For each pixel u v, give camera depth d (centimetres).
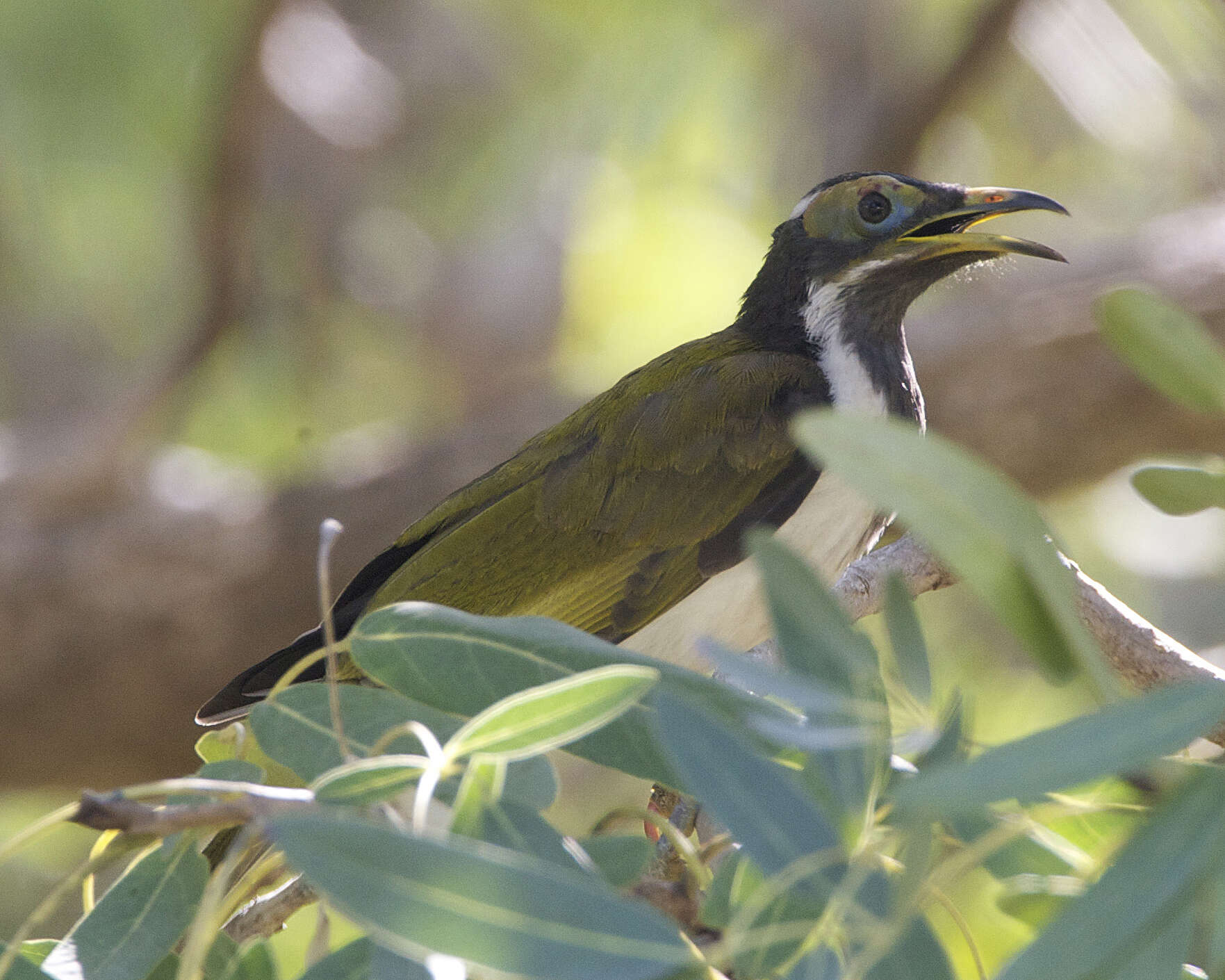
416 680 416
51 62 1352
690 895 397
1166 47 1310
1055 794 388
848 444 325
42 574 1306
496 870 316
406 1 1655
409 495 1320
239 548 1316
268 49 1394
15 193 1400
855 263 859
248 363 1552
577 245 1408
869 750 347
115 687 1323
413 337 1593
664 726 336
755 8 1495
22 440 1479
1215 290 1263
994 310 1302
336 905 313
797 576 357
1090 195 1531
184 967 333
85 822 349
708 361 867
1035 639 335
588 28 1458
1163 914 300
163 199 1434
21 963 399
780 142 1553
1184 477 445
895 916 331
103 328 1611
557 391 1358
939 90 1450
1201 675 551
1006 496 329
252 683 778
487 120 1574
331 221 1587
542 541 843
